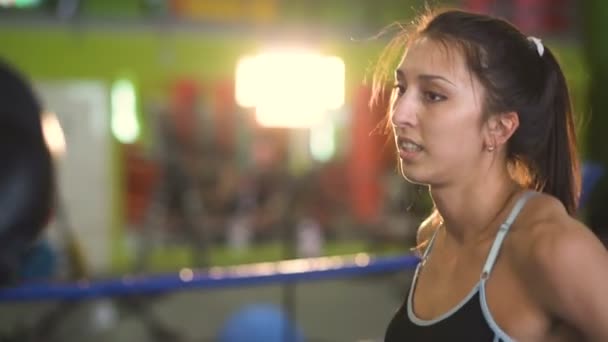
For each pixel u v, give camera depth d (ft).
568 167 3.62
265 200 26.17
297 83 25.77
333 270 10.73
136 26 24.26
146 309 19.54
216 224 25.62
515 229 3.33
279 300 21.94
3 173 7.29
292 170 26.37
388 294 22.47
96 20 23.79
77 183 23.79
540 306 3.16
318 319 19.98
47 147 7.57
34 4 23.16
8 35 22.95
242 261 25.90
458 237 3.63
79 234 23.88
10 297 9.35
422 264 3.86
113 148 24.23
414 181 3.52
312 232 26.37
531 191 3.47
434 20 3.55
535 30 29.12
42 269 13.76
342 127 26.55
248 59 25.44
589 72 30.30
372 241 26.50
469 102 3.34
